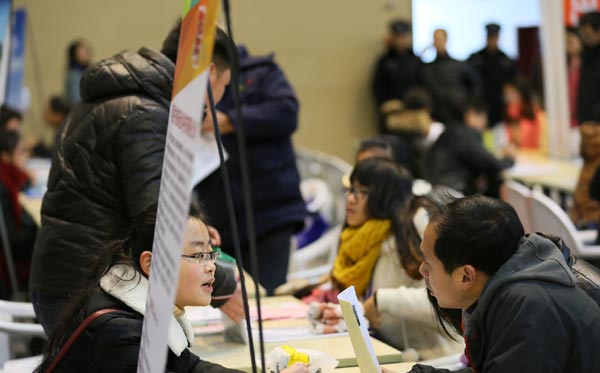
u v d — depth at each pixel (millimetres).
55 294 3338
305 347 3336
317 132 13047
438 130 9680
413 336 3889
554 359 2266
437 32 11789
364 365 2531
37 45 12352
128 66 3316
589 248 5535
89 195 3293
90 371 2551
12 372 3922
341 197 8406
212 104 1904
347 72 13039
